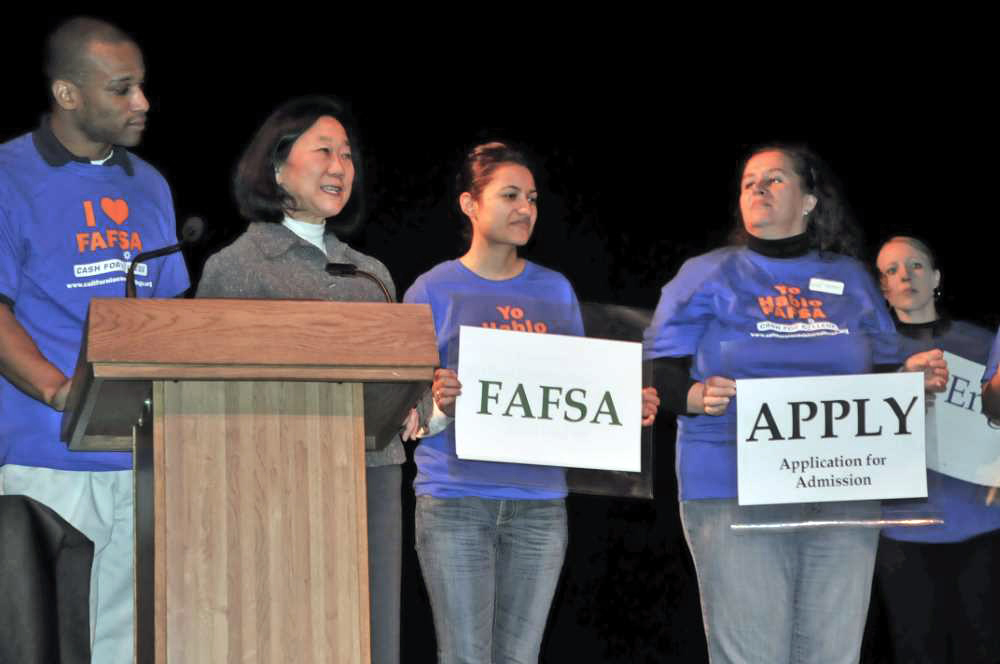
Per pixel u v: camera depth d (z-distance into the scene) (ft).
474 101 18.78
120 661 11.21
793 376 12.73
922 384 12.63
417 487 12.53
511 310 12.57
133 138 11.55
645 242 19.33
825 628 12.50
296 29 17.94
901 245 15.69
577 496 18.49
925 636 15.01
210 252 16.96
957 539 14.89
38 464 10.95
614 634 18.38
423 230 18.26
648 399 12.44
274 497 7.79
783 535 12.59
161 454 7.64
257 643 7.65
